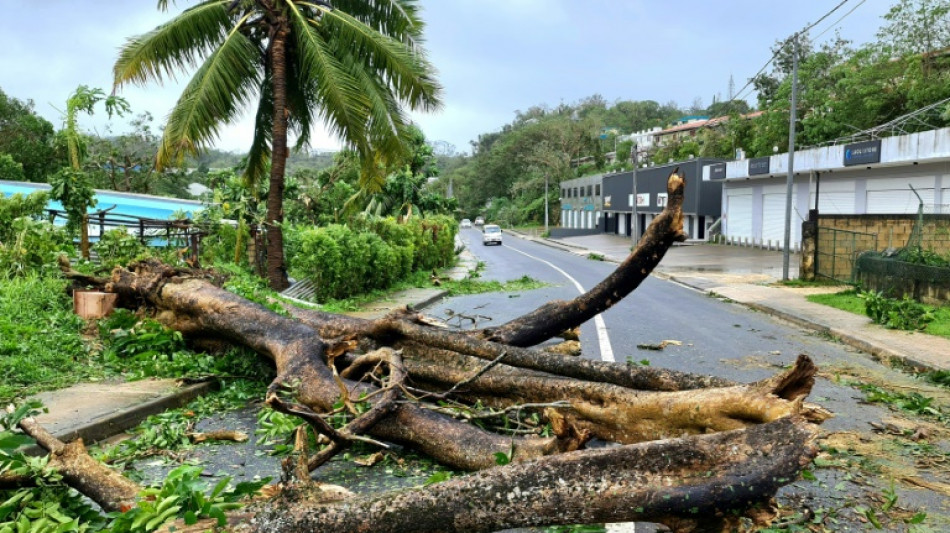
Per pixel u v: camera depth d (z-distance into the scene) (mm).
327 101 14633
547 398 5391
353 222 21969
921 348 10016
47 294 9305
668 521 3240
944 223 15977
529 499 3260
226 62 14164
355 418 5242
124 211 24156
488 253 44000
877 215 19547
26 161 41094
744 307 16109
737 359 9500
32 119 42031
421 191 38781
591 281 22953
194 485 3789
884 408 6949
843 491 4695
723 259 32500
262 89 17031
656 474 3254
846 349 10523
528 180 96125
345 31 15219
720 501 3129
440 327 7047
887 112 36438
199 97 13797
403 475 4930
